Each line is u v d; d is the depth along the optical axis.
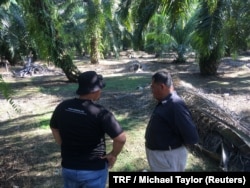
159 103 3.00
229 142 4.45
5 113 7.04
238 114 6.46
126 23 10.38
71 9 15.07
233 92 8.58
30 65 14.12
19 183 4.10
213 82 10.12
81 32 17.56
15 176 4.28
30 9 7.32
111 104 7.29
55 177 4.23
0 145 5.29
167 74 2.97
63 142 2.65
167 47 16.05
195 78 10.92
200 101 5.67
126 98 7.72
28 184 4.07
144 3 9.35
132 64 15.39
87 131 2.55
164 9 6.22
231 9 7.06
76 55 22.27
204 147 4.67
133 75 11.98
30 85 10.27
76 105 2.59
